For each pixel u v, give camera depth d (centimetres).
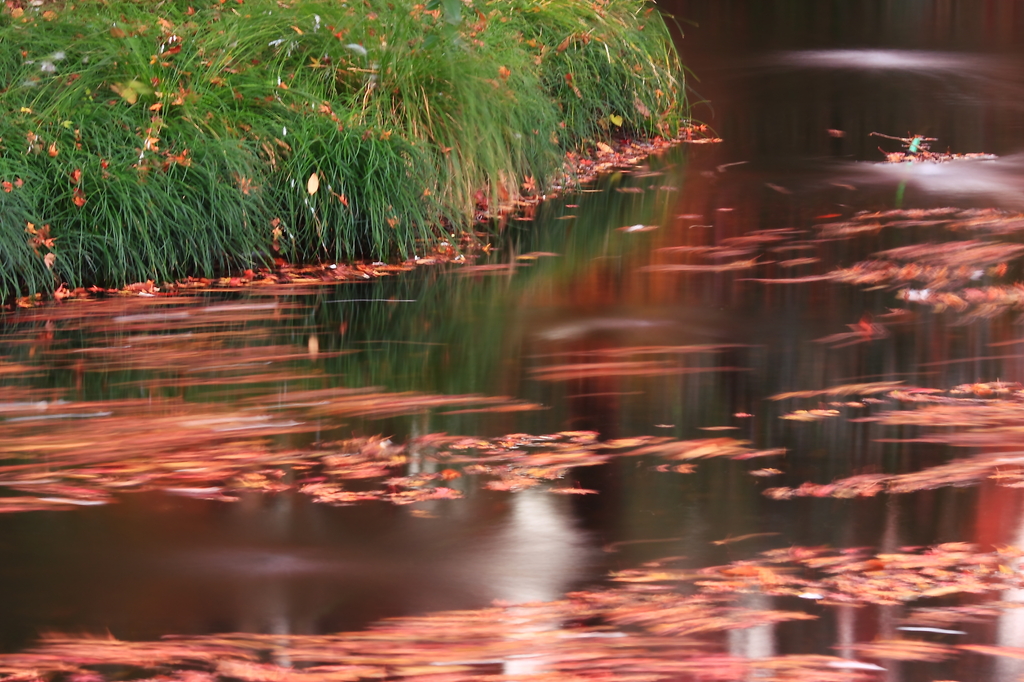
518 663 449
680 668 445
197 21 1335
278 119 1217
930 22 3066
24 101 1154
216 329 946
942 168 1551
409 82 1320
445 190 1302
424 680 437
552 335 926
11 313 990
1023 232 1227
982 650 459
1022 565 531
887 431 705
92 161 1104
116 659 455
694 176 1549
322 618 489
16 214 1039
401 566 537
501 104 1401
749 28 2947
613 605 498
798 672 442
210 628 481
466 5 1531
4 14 1255
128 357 863
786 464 657
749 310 986
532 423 727
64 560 542
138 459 662
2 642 471
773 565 534
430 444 689
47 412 741
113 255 1090
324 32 1338
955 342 886
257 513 593
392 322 969
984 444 680
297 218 1195
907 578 519
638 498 612
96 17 1268
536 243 1247
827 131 1808
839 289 1044
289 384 802
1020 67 2348
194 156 1138
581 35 1727
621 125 1795
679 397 774
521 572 531
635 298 1032
